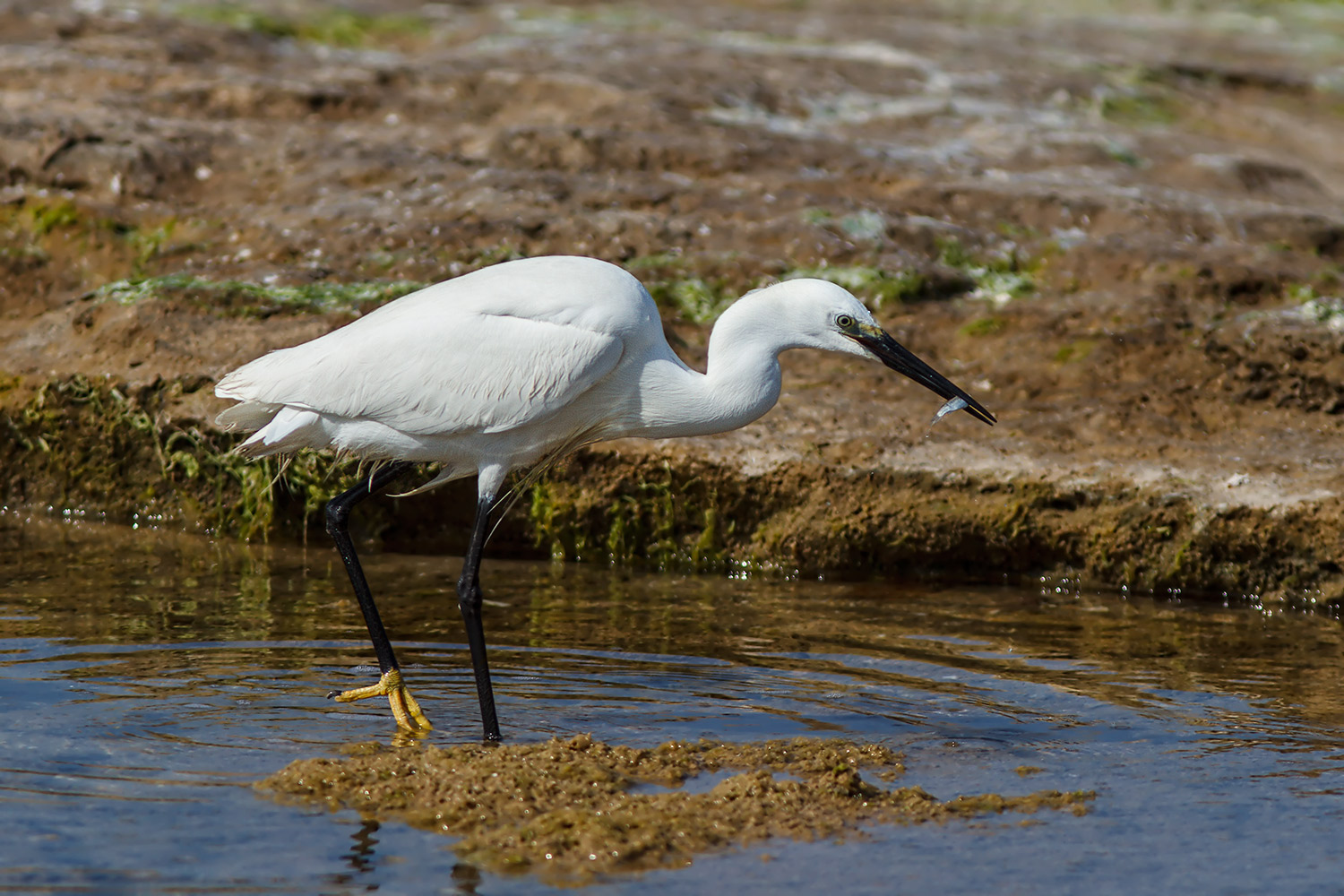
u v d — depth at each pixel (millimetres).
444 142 18250
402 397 8227
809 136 19156
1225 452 12617
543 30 24047
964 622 10914
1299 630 10898
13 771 7133
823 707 8680
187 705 8312
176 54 20312
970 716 8570
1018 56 25203
